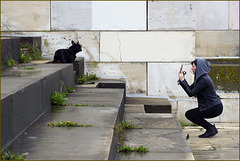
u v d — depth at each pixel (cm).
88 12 1216
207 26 1244
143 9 1210
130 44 1218
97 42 1220
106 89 954
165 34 1211
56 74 765
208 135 964
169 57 1216
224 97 1216
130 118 827
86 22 1220
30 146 450
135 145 605
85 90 928
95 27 1220
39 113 618
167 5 1203
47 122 575
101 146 451
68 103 737
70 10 1220
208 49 1250
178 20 1207
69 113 642
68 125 552
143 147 592
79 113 642
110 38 1220
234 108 1217
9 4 1216
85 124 559
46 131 521
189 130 1089
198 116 954
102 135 500
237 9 1239
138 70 1221
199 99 941
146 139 643
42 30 1226
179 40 1211
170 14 1206
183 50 1211
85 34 1223
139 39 1216
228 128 1137
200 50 1251
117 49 1220
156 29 1211
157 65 1218
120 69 1223
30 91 565
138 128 725
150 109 1066
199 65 922
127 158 534
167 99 1179
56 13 1220
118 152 566
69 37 1224
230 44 1246
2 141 434
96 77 1197
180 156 544
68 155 416
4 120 443
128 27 1216
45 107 661
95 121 580
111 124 562
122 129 684
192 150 837
